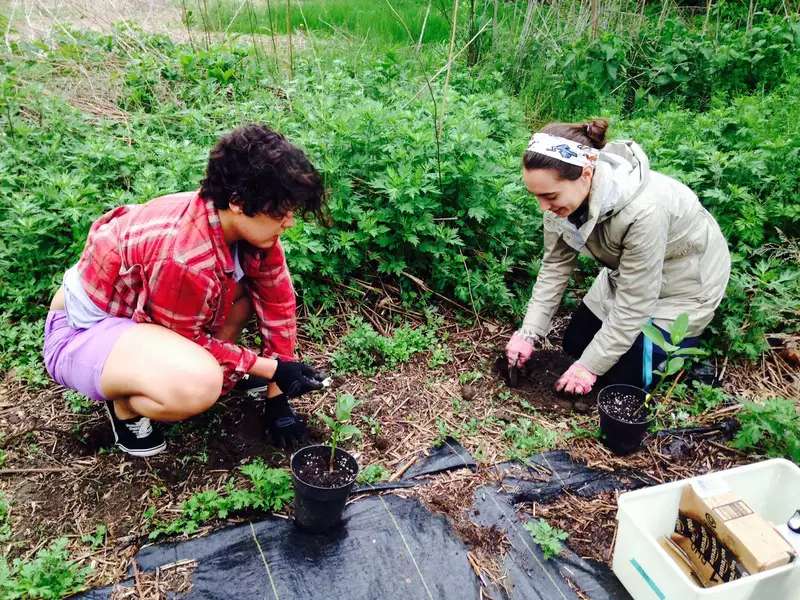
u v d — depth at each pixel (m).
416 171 3.75
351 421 3.10
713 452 3.16
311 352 3.50
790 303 3.73
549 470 2.96
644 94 6.42
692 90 6.64
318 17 7.61
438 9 8.28
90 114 4.81
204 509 2.56
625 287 3.03
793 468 2.58
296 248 3.43
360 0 8.63
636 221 2.87
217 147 2.19
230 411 3.06
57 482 2.67
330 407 3.17
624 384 3.23
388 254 3.86
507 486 2.86
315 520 2.48
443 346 3.66
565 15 7.44
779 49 6.45
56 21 6.01
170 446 2.86
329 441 2.99
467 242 4.06
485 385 3.44
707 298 3.27
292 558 2.44
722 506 2.35
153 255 2.33
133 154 3.94
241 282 2.78
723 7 7.86
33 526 2.49
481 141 4.08
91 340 2.49
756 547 2.20
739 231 4.18
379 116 4.04
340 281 3.76
